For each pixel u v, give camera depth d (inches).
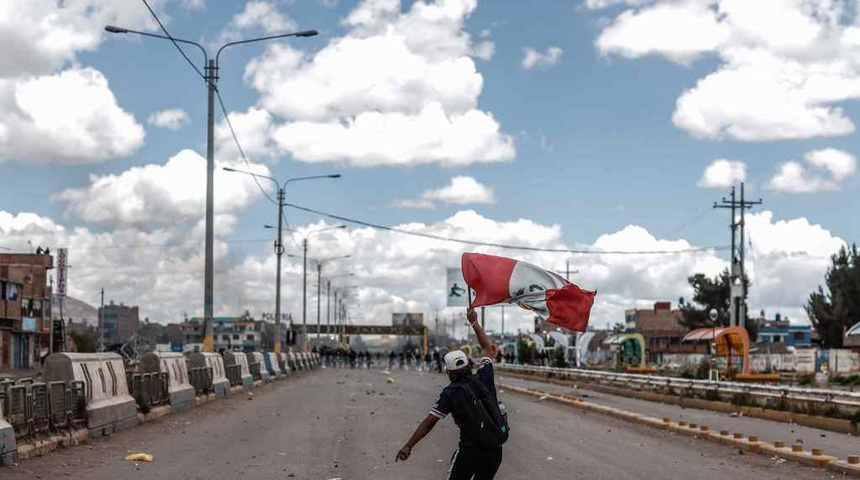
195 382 1101.7
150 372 903.7
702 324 4200.3
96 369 712.4
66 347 3535.9
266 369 1990.7
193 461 587.2
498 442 318.0
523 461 620.1
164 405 919.0
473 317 362.3
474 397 320.2
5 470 501.4
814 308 3737.7
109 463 561.9
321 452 646.5
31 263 3459.6
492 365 333.7
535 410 1178.0
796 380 2015.3
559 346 3253.0
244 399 1254.3
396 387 1707.7
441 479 529.3
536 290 364.5
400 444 701.9
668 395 1423.5
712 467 605.6
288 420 909.2
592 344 5664.4
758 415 1086.4
